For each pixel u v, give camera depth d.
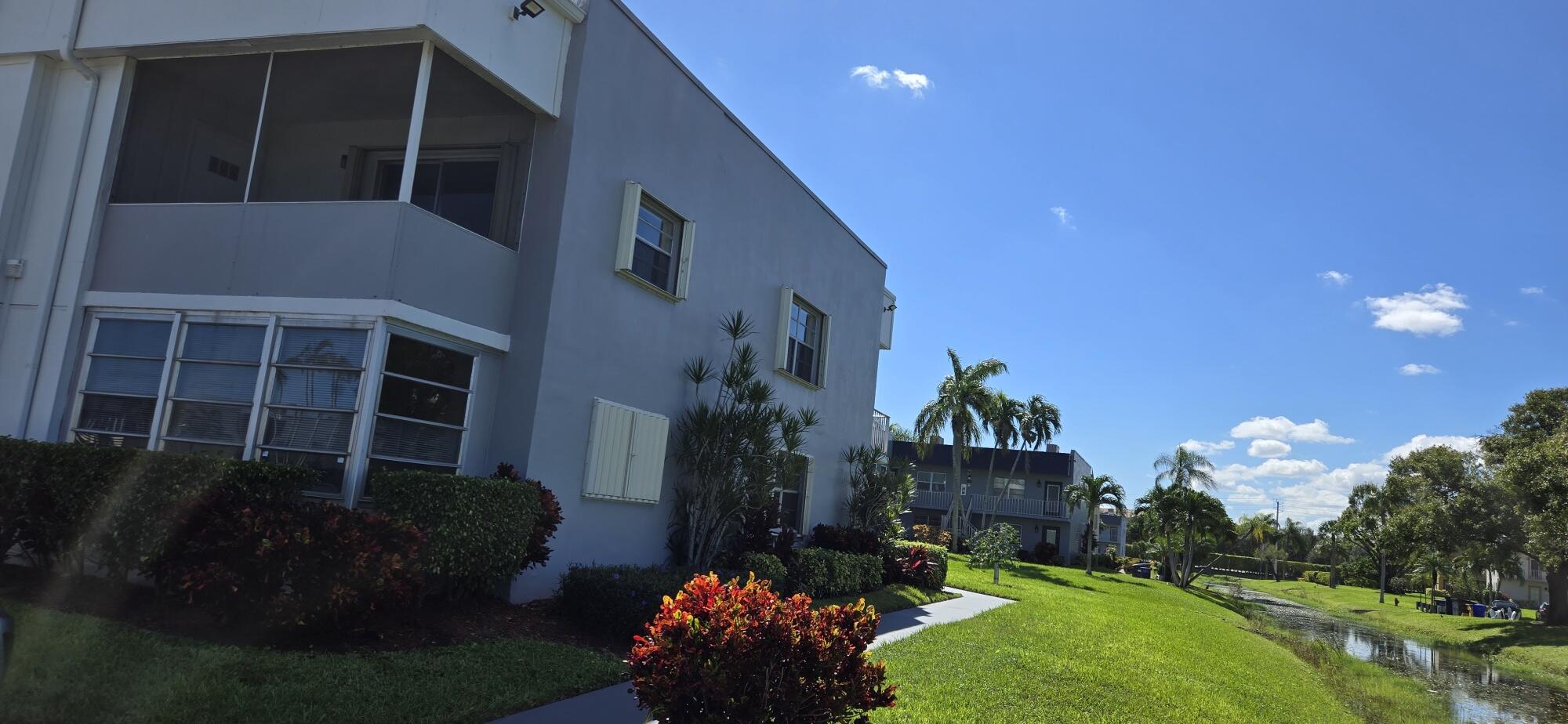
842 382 17.70
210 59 9.01
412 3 8.06
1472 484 33.09
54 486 6.86
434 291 8.45
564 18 9.66
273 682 5.38
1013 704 7.53
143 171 9.30
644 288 10.96
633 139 10.63
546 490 8.99
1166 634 15.34
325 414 7.93
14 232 8.87
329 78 9.23
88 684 5.05
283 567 6.09
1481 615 41.22
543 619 8.51
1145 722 7.54
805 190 15.80
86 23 8.93
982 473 53.00
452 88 9.25
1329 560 92.56
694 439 11.73
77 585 7.03
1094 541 53.78
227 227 8.51
